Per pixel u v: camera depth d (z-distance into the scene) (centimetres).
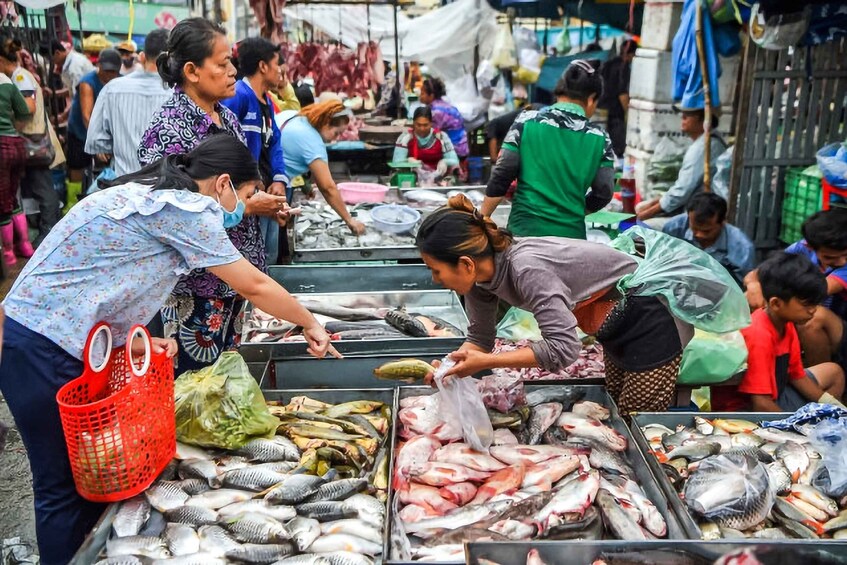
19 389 224
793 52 525
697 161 555
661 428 256
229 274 226
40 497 241
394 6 975
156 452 226
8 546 300
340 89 1020
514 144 385
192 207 219
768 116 545
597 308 261
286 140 481
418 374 288
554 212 385
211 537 207
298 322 241
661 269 261
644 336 261
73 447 210
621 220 489
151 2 1294
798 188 532
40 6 789
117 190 225
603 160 384
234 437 246
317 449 246
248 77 404
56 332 220
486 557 183
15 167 627
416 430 257
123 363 236
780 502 217
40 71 882
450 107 863
